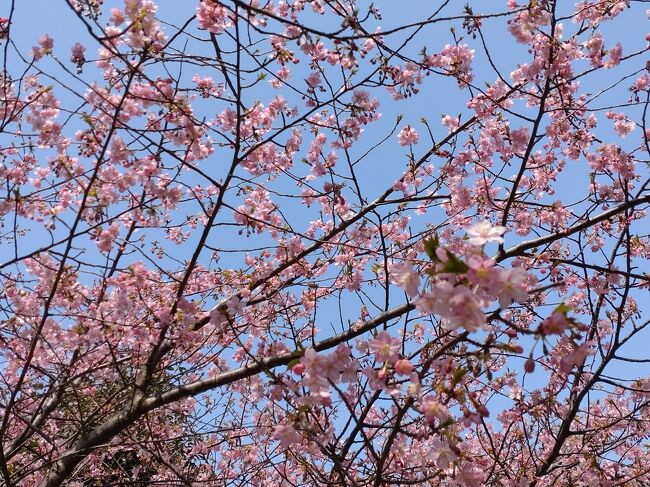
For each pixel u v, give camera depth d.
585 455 5.03
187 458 6.78
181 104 4.35
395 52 4.05
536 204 5.20
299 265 6.09
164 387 6.31
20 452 5.79
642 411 5.92
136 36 3.81
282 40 4.86
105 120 4.49
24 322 4.55
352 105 4.60
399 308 4.67
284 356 4.62
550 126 5.39
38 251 3.83
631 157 5.16
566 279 6.07
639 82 5.04
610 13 4.65
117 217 4.25
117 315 4.45
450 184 6.15
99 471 7.10
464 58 5.15
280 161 5.67
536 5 4.03
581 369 5.29
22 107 4.37
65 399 5.86
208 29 3.99
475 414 2.48
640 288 5.30
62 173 4.25
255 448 6.00
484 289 2.25
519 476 5.05
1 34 3.83
